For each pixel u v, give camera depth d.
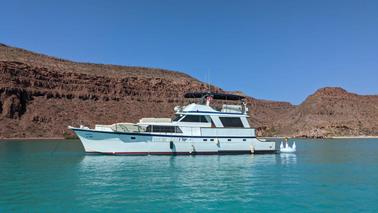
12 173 29.16
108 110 150.50
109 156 39.53
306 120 196.12
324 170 33.12
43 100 139.38
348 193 22.66
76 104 146.12
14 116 127.06
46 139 112.81
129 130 40.12
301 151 62.28
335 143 101.69
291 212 18.31
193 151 41.06
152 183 25.17
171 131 40.56
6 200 19.89
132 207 18.78
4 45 166.12
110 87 163.50
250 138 44.03
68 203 19.36
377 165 37.72
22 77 140.00
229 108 43.66
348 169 34.09
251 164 36.28
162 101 171.25
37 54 172.12
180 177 27.66
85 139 39.47
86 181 25.59
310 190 23.47
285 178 28.16
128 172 29.70
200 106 41.69
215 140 42.00
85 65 184.00
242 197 21.30
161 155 40.19
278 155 45.72
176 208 18.75
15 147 64.75
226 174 29.56
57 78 151.50
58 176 27.62
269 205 19.56
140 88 173.25
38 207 18.56
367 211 18.61
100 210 18.16
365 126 188.88
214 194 21.97
